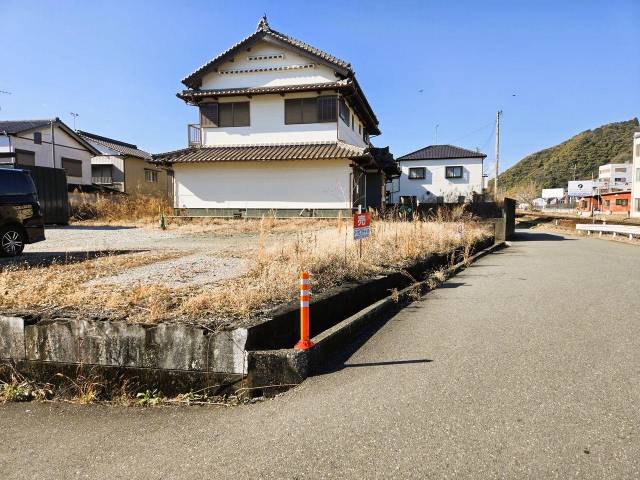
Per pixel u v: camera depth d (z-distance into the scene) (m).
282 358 3.76
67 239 12.05
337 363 4.27
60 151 26.92
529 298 7.05
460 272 10.13
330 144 18.52
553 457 2.56
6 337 4.14
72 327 4.00
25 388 4.01
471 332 5.16
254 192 18.80
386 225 11.52
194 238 12.39
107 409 3.68
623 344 4.60
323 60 18.11
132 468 2.72
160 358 3.88
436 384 3.65
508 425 2.94
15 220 8.62
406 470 2.49
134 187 31.08
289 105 18.98
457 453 2.64
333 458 2.65
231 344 3.77
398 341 4.90
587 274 9.57
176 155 18.67
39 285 5.21
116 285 5.45
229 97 19.48
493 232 17.72
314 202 18.28
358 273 6.64
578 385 3.56
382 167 19.97
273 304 4.62
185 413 3.51
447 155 35.81
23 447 3.08
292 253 7.08
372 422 3.06
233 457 2.75
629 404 3.21
